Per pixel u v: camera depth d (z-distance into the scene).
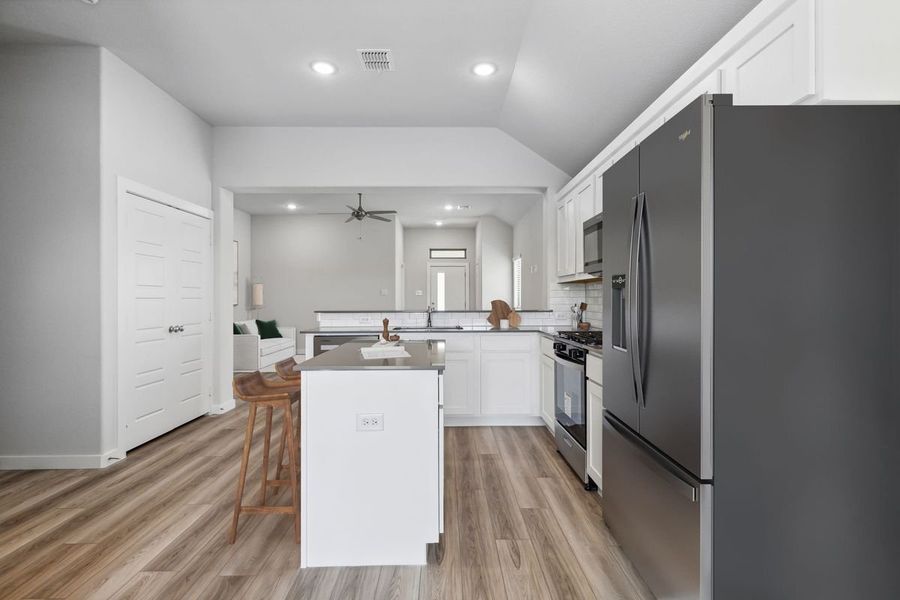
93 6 2.77
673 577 1.55
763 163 1.38
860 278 1.39
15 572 1.93
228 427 4.14
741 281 1.38
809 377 1.38
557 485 2.85
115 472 3.07
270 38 3.10
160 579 1.89
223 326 4.71
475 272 10.59
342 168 4.66
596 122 3.56
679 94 2.23
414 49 3.23
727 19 2.11
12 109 3.17
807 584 1.37
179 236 4.06
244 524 2.36
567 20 2.71
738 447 1.37
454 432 4.05
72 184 3.18
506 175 4.70
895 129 1.40
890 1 1.43
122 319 3.36
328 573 1.95
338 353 2.56
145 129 3.64
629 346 1.88
